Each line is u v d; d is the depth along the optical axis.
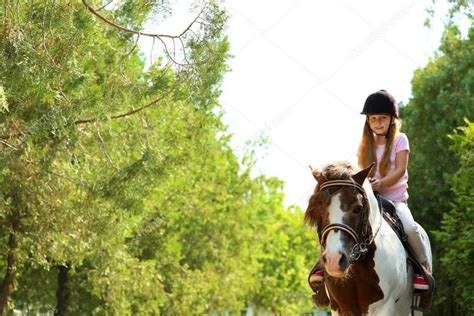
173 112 17.89
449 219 23.78
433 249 32.22
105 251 22.61
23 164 17.34
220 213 33.34
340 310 8.84
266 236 38.66
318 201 8.15
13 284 21.30
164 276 29.45
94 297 27.38
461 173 24.17
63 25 12.76
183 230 32.00
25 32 12.69
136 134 17.20
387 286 8.69
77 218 18.47
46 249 19.48
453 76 34.28
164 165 17.72
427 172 33.19
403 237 9.26
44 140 16.78
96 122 15.38
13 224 19.48
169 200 25.78
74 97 13.93
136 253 27.72
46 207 18.56
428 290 9.22
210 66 13.41
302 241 57.38
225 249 33.44
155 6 13.23
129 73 15.55
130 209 17.09
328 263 7.92
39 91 12.91
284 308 56.75
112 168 17.12
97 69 14.83
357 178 8.25
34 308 29.50
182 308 28.84
